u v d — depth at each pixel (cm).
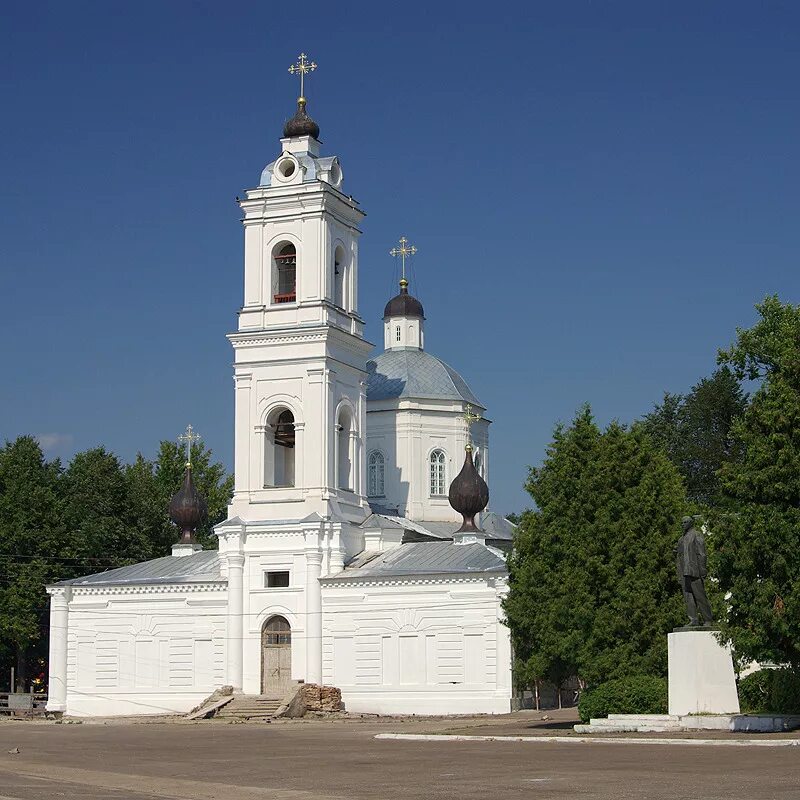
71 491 11594
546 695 8325
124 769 4022
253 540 8550
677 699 5009
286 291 8906
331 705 8138
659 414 10881
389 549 8775
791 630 4631
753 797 2883
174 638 8600
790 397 4834
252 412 8731
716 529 4850
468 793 3105
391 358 10312
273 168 8862
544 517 6119
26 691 10994
